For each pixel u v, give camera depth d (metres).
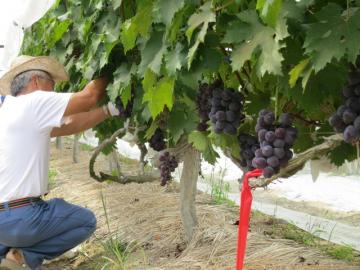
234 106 2.34
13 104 3.77
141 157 3.97
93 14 3.34
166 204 5.57
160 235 4.61
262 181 2.21
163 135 3.55
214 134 2.67
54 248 4.12
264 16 1.64
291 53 1.91
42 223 3.90
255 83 2.43
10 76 3.96
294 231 4.76
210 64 2.22
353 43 1.57
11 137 3.76
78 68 3.89
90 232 4.23
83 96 3.47
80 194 6.91
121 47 3.23
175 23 2.19
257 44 1.83
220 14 2.15
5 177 3.79
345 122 1.74
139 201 5.88
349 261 3.81
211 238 4.14
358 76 1.70
